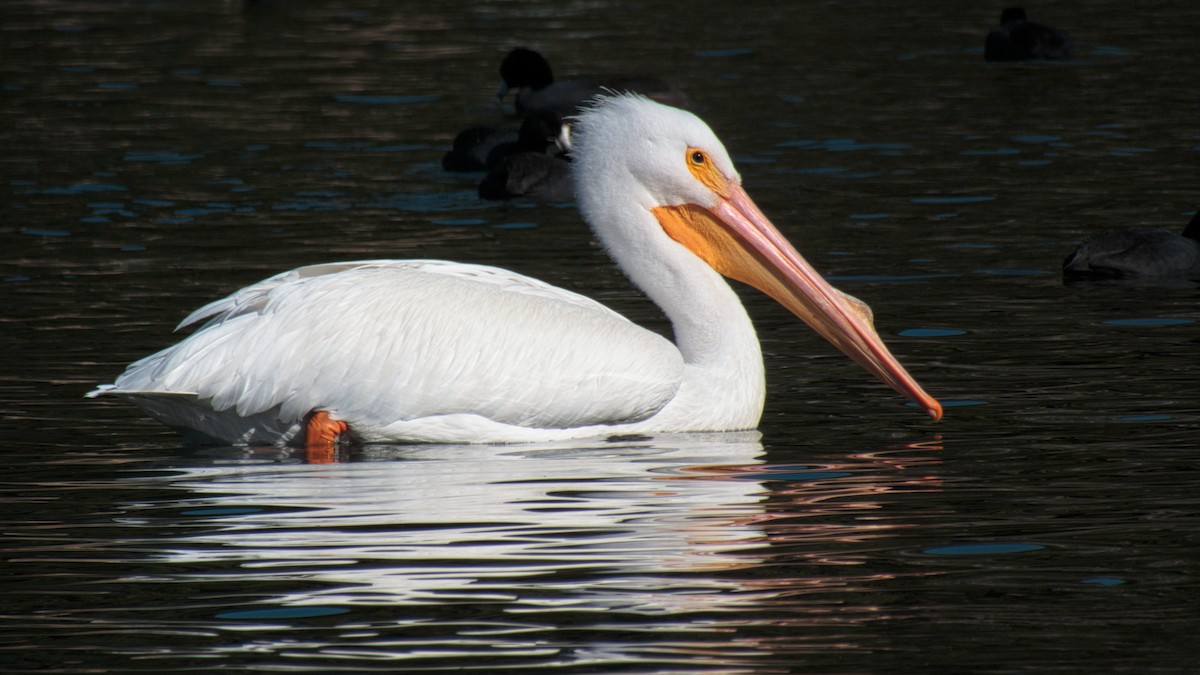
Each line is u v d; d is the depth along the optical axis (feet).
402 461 38.24
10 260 62.28
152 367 39.29
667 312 43.24
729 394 41.83
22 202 74.49
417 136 95.61
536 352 39.96
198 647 26.53
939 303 54.95
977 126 94.38
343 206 75.10
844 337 42.45
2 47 129.08
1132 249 59.52
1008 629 27.12
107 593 28.99
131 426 41.29
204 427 39.96
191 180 80.84
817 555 30.86
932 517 33.14
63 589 29.22
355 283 39.83
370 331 39.22
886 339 50.11
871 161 84.43
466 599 28.53
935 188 76.95
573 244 66.33
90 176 81.15
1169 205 71.61
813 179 79.87
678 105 103.45
